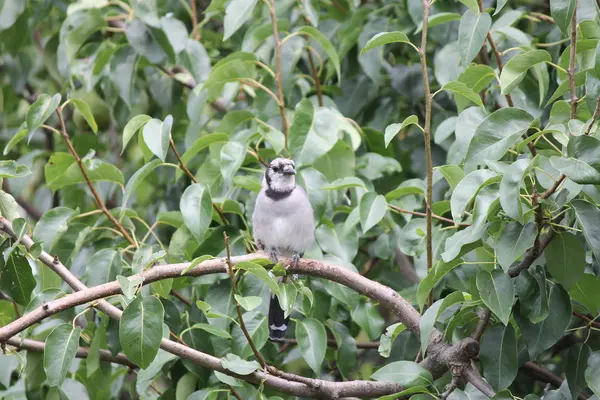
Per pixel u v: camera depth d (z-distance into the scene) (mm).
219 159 10484
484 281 7570
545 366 12062
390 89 12789
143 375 9211
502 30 10461
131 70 11914
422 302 8125
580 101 7766
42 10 13422
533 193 7250
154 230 12672
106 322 9578
